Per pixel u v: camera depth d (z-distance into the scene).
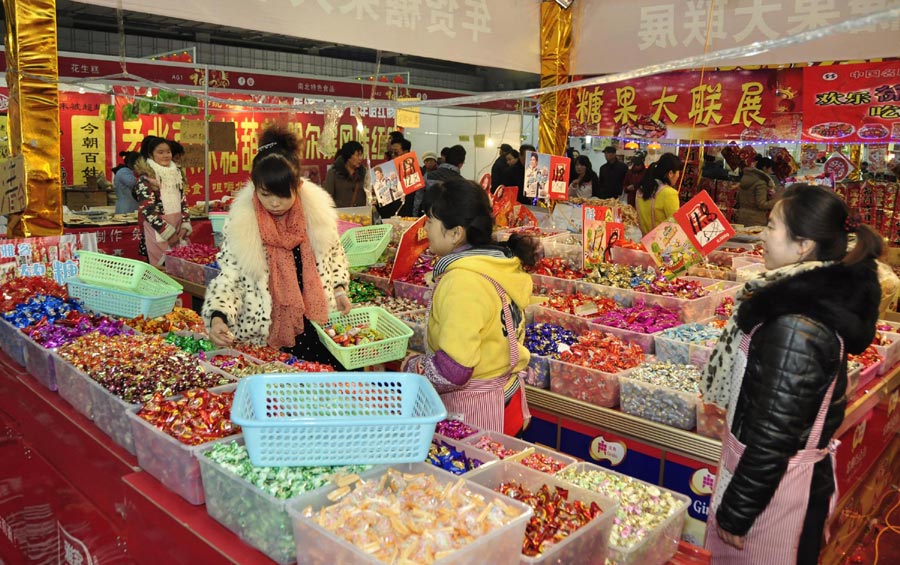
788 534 1.74
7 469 2.72
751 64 4.91
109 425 1.97
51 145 3.47
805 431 1.71
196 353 2.48
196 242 6.73
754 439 1.63
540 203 6.70
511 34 5.41
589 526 1.45
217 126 7.18
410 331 2.98
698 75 5.32
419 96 9.61
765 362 1.63
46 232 3.52
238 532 1.52
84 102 8.09
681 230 3.72
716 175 7.81
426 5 4.55
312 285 2.76
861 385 2.93
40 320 2.62
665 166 5.50
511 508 1.41
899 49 4.29
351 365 2.78
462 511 1.37
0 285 3.04
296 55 11.51
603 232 4.18
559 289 3.94
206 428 1.70
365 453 1.55
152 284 3.06
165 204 5.30
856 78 4.68
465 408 2.21
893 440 3.61
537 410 2.96
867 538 3.26
